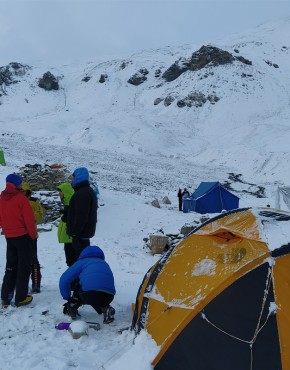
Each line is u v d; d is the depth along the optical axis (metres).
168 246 13.38
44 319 6.07
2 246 11.83
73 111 98.44
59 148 50.25
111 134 63.72
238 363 4.29
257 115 78.56
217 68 96.19
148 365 4.62
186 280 5.17
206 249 5.39
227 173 45.06
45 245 12.32
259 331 4.37
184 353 4.55
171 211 22.62
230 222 5.55
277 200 19.95
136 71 118.69
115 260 11.05
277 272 4.62
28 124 78.31
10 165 29.52
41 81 117.81
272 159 45.34
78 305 6.15
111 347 5.22
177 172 43.09
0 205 6.46
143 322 5.29
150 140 62.94
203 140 67.50
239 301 4.57
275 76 98.81
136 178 36.38
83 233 6.60
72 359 4.91
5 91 114.62
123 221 18.33
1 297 6.58
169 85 99.75
